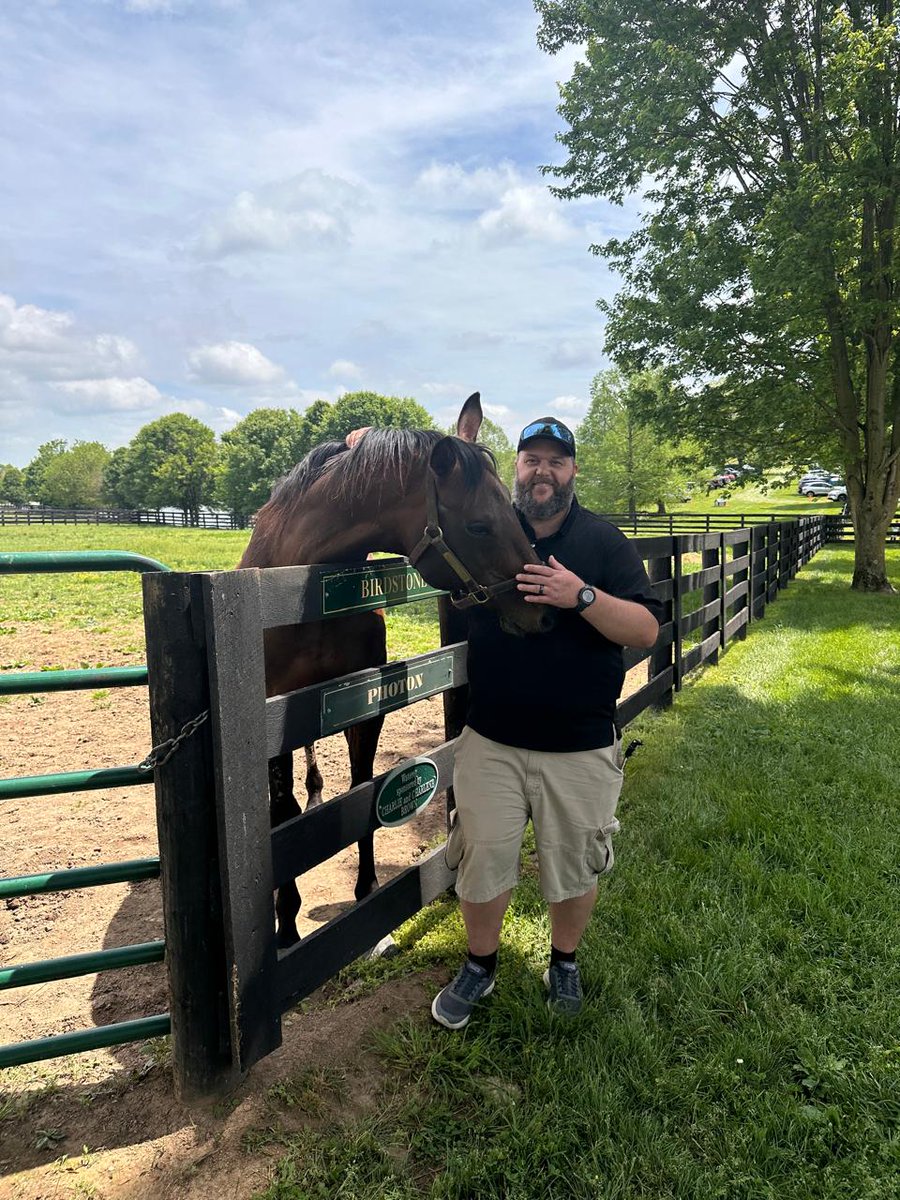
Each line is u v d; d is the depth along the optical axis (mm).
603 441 36469
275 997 1991
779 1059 2123
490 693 2109
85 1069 2131
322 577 2180
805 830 3514
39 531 38125
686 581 6297
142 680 1785
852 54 10648
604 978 2451
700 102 12555
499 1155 1780
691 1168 1761
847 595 12555
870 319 11688
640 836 3580
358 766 2768
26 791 1697
